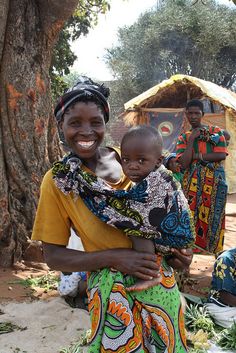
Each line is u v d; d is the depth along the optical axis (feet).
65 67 54.03
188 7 103.91
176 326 7.02
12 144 21.20
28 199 21.25
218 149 16.88
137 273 6.67
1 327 13.55
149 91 47.16
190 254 7.11
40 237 7.22
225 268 13.83
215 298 13.97
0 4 20.30
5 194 20.68
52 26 21.86
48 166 22.03
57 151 23.40
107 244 6.90
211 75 104.88
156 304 6.84
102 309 6.79
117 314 6.71
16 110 21.12
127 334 6.66
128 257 6.68
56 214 7.18
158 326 6.83
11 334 13.11
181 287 16.16
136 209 6.57
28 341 12.67
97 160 7.13
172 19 100.58
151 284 6.72
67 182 6.79
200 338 12.44
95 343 6.85
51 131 22.95
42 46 21.81
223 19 101.30
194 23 99.81
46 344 12.49
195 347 12.17
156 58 104.58
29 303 15.58
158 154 6.70
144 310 6.81
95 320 6.88
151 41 102.68
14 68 21.02
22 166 21.34
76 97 6.82
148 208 6.56
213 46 99.55
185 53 103.91
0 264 20.20
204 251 17.21
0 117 21.21
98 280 6.94
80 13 42.96
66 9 21.66
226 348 12.25
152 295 6.82
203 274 19.38
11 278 18.69
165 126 48.96
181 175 17.11
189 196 17.06
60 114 7.03
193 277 18.89
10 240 20.45
